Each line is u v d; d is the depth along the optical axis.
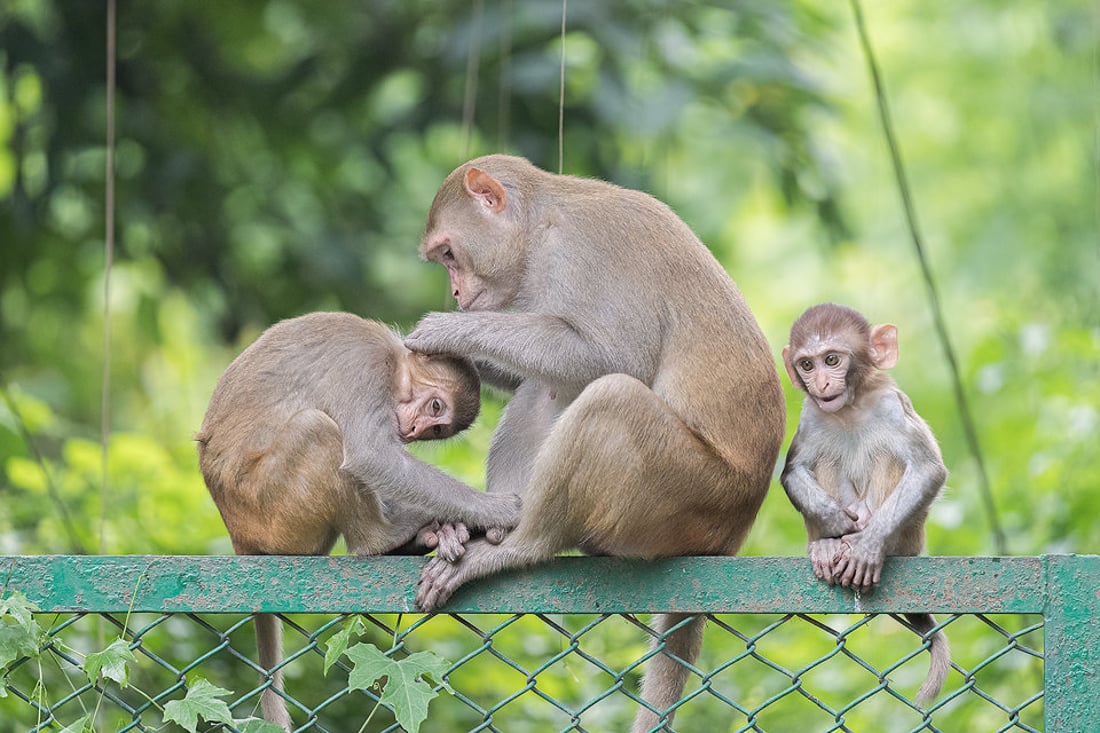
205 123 17.48
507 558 7.27
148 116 16.88
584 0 15.26
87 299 18.23
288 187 18.14
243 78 17.61
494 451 9.09
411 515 8.12
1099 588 6.82
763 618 12.30
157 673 10.35
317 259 17.80
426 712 6.69
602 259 8.45
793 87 16.77
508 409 9.14
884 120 10.97
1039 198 25.36
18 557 6.75
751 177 23.09
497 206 9.02
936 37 27.09
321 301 18.20
